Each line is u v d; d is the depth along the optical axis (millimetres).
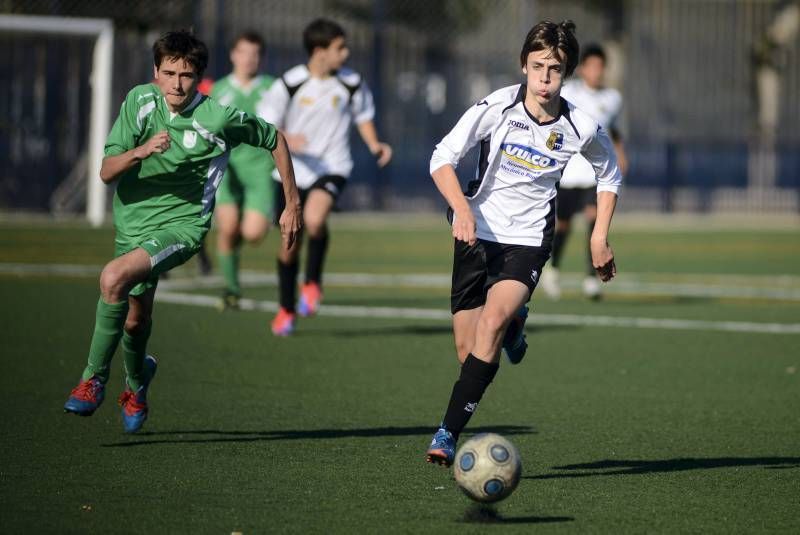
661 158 97562
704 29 100625
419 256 62188
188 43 19906
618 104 44750
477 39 88750
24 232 65312
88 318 37156
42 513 16750
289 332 35312
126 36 74188
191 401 25375
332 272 54281
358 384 27938
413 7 87125
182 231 20625
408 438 22250
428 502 17703
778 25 103562
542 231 19828
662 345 35000
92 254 56469
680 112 100125
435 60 87875
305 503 17547
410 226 79312
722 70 101125
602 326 38844
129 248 20891
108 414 23812
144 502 17422
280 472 19391
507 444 16641
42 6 74250
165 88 20031
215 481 18734
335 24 35406
